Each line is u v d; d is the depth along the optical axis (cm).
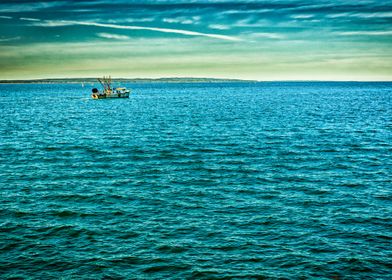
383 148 4400
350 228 2205
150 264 1823
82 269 1780
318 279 1702
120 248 1973
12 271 1756
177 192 2841
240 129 5847
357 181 3112
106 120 7156
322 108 9881
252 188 2934
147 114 8319
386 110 9200
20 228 2206
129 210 2481
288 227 2217
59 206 2547
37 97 17012
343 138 5047
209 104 11688
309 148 4397
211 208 2516
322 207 2533
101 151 4247
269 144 4631
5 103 12462
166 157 3959
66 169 3484
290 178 3198
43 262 1834
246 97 16425
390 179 3170
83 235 2120
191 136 5212
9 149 4338
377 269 1780
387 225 2247
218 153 4138
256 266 1805
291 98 15425
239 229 2192
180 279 1705
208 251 1941
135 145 4581
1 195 2758
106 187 2955
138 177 3234
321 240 2056
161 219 2336
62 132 5603
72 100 14362
